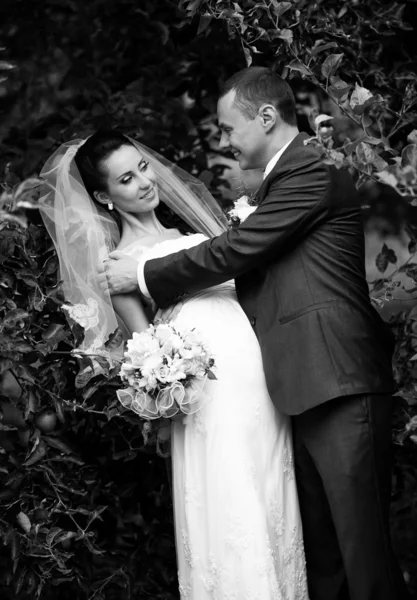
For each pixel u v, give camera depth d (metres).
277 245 2.92
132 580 3.43
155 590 3.52
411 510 3.69
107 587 3.48
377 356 2.94
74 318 3.05
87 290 3.09
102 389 3.29
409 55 3.68
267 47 3.73
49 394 3.11
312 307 2.89
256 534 2.79
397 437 3.11
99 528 3.48
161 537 3.52
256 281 3.01
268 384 2.90
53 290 3.10
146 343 2.81
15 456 3.18
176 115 3.84
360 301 2.97
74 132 3.81
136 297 3.11
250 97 3.05
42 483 3.18
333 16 3.50
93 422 3.46
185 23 3.73
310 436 2.91
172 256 2.99
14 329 3.00
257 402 2.93
